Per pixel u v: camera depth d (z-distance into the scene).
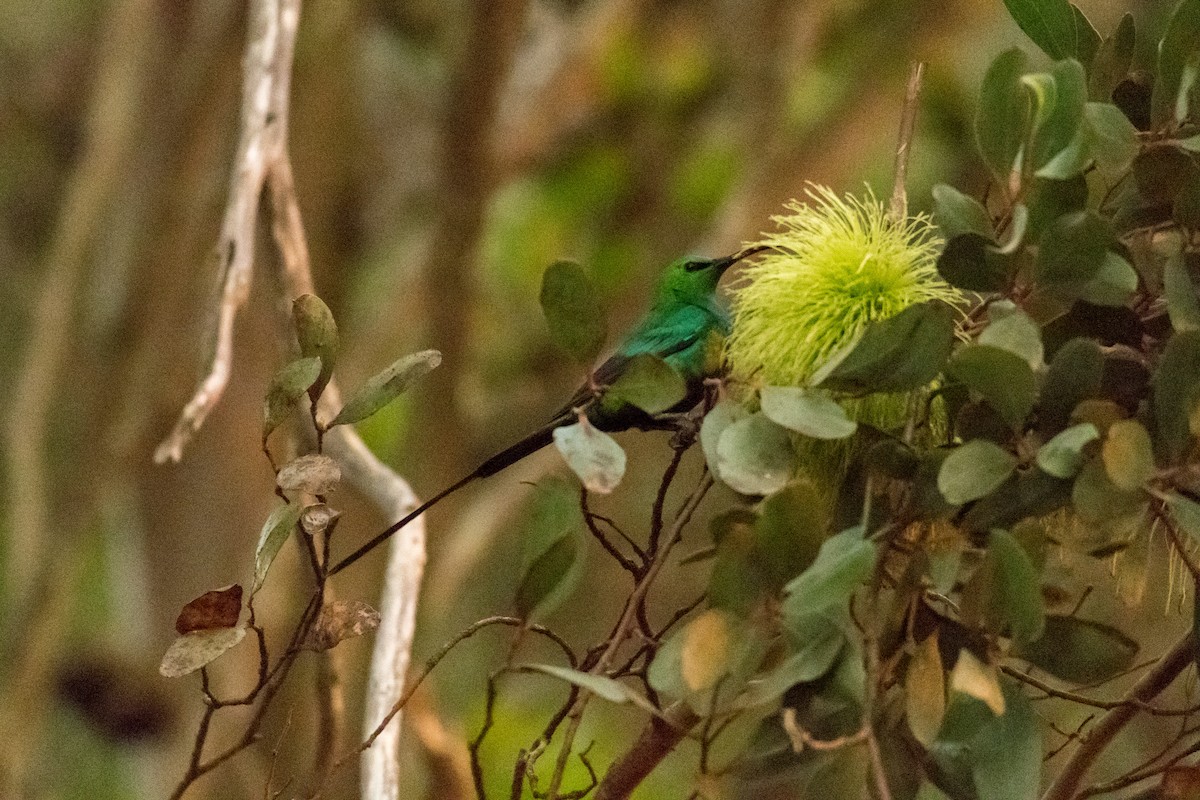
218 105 14.86
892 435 9.34
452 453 15.35
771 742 9.34
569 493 9.30
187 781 9.39
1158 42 9.45
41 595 14.49
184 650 9.32
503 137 17.23
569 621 14.96
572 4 18.77
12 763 14.07
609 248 18.22
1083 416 9.30
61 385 15.21
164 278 15.04
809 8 15.99
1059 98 9.32
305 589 9.61
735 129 17.75
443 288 15.01
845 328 9.37
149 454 15.45
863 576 9.27
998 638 9.32
